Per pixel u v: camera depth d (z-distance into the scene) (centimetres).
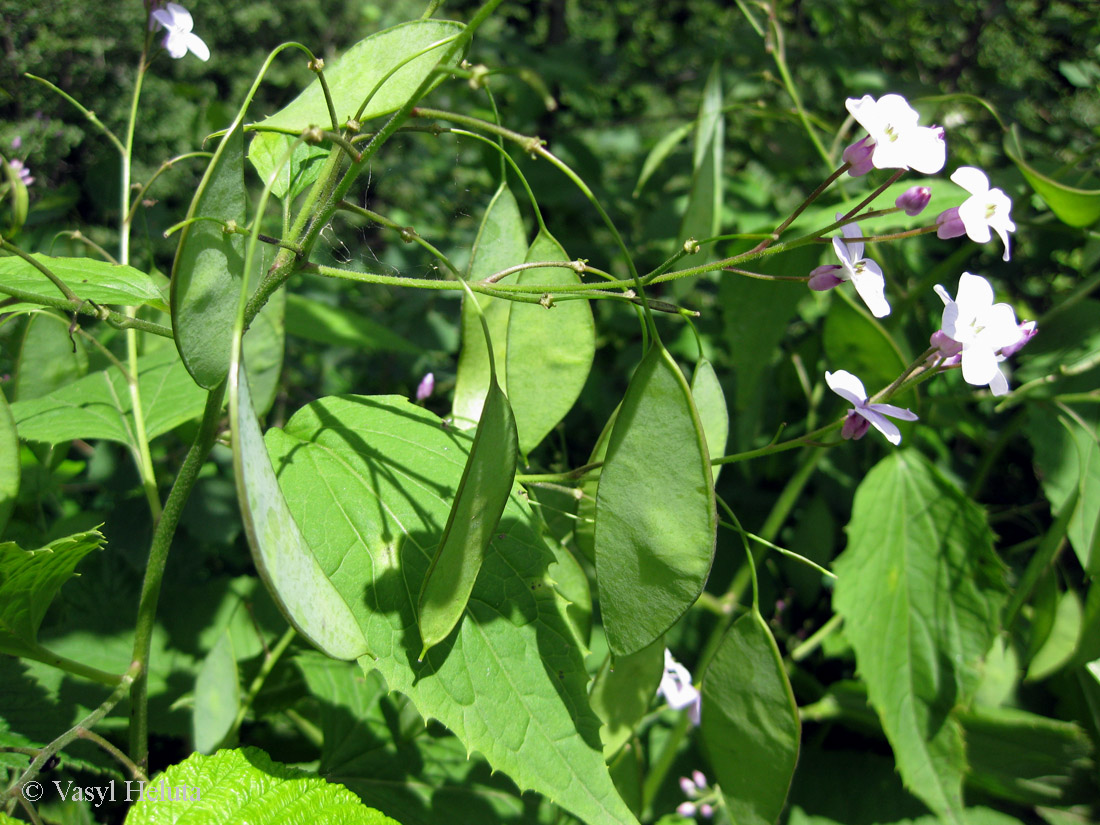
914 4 63
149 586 20
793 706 21
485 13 17
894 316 36
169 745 34
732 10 78
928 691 32
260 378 28
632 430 18
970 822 36
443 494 20
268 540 15
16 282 19
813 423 41
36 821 19
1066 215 30
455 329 58
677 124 77
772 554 42
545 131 62
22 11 65
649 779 34
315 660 31
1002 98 57
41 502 36
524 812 29
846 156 19
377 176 75
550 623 20
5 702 25
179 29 27
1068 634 35
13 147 47
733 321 35
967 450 50
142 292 20
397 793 28
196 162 75
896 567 32
